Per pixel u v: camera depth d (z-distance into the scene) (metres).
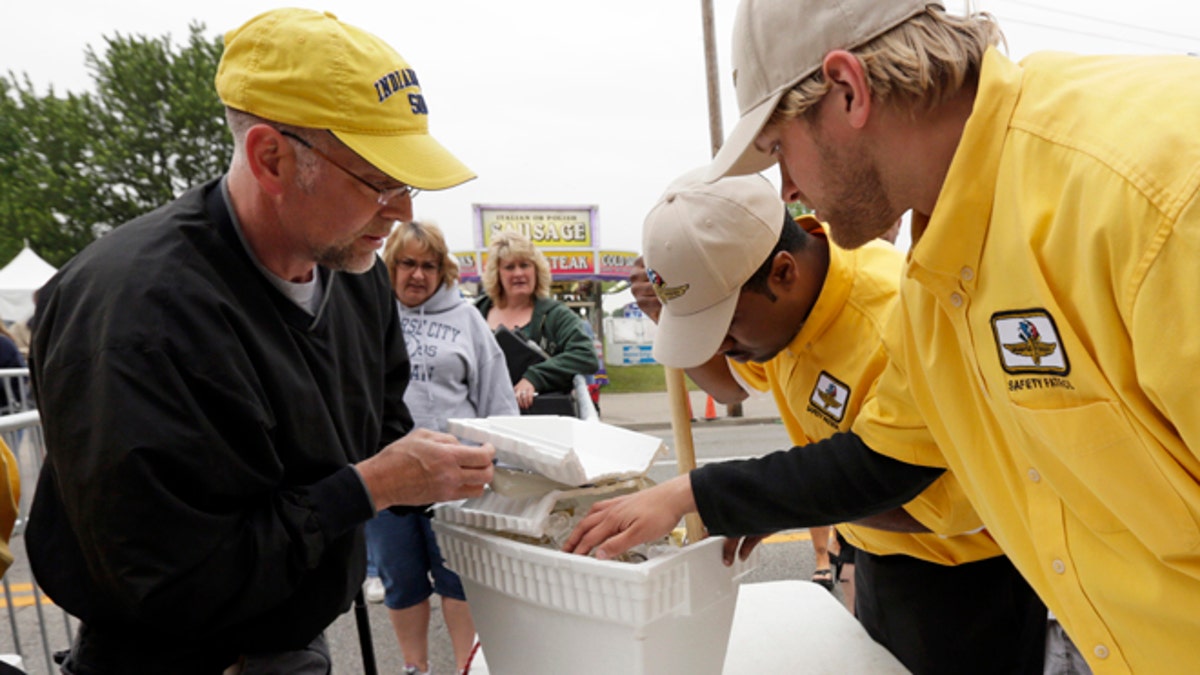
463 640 2.17
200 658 0.93
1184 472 0.56
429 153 0.93
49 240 20.42
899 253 1.15
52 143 20.80
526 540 0.96
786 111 0.70
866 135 0.67
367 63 0.90
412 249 2.19
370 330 1.17
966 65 0.64
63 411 0.78
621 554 0.93
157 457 0.76
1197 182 0.46
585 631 0.85
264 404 0.88
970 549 1.12
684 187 1.07
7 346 5.03
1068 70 0.61
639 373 15.23
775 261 1.05
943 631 1.17
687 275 1.04
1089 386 0.58
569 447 0.89
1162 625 0.65
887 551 1.22
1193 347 0.47
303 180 0.90
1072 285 0.56
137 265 0.82
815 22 0.66
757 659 1.10
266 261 0.96
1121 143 0.51
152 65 21.16
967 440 0.81
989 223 0.63
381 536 2.13
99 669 0.89
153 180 21.44
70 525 0.87
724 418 9.86
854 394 1.05
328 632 2.71
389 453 0.93
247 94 0.88
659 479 5.00
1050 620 1.35
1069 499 0.68
